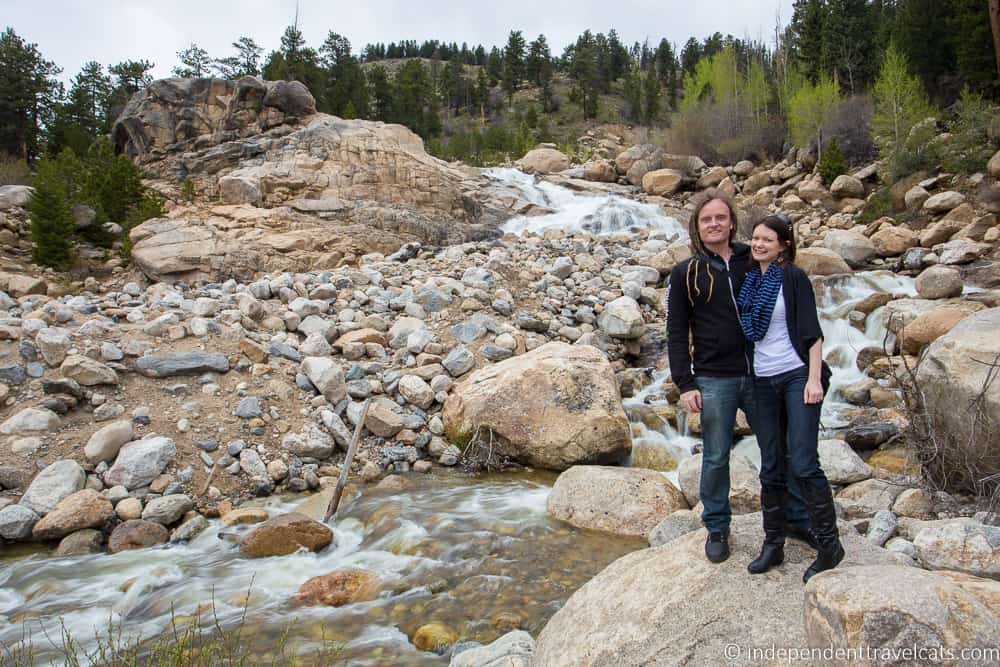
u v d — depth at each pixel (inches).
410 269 518.3
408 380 327.0
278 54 1694.1
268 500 261.7
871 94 1009.5
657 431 324.8
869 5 1579.7
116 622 182.1
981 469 213.0
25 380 286.4
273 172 685.3
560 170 1167.6
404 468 292.2
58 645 169.5
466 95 3191.4
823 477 128.2
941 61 1076.5
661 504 232.2
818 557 128.8
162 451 261.3
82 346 307.0
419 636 166.9
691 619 123.3
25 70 1553.9
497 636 165.9
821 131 975.6
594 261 553.9
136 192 695.7
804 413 128.3
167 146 746.2
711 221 135.9
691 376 139.7
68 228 585.0
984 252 517.0
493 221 779.4
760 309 131.0
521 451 297.0
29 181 956.6
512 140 1779.0
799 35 1724.9
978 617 93.7
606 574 148.7
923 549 169.9
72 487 242.8
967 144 689.6
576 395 299.7
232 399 300.7
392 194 720.3
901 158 725.3
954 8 1052.5
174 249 549.0
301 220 637.9
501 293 437.4
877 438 276.5
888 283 486.9
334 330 370.6
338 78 1991.9
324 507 254.2
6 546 230.1
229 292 436.1
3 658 161.9
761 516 158.4
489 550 213.0
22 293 486.3
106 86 1979.6
